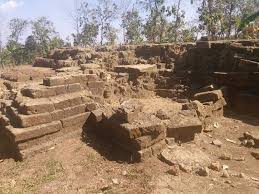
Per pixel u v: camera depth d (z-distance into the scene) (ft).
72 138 28.04
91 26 149.89
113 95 45.06
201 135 30.42
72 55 67.72
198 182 22.16
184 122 28.02
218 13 100.99
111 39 142.41
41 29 168.25
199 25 102.68
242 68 41.24
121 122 26.13
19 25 175.94
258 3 101.76
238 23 43.57
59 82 31.14
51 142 26.55
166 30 115.24
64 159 25.03
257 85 40.22
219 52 47.11
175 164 24.17
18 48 167.43
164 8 115.14
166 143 26.91
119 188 21.25
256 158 27.04
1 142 27.66
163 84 48.47
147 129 24.90
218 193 20.88
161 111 29.37
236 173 23.75
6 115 27.94
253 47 42.63
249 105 38.99
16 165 24.29
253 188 21.70
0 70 68.85
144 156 24.56
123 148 25.99
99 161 25.00
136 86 47.44
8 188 21.22
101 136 28.66
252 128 33.47
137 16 139.23
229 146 29.07
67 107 28.53
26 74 56.18
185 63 50.83
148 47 57.93
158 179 22.22
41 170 23.49
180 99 43.37
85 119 29.55
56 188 21.25
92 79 37.40
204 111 32.89
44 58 76.13
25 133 24.94
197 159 25.08
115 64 56.34
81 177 22.77
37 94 28.43
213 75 44.21
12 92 33.42
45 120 26.58
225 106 40.32
